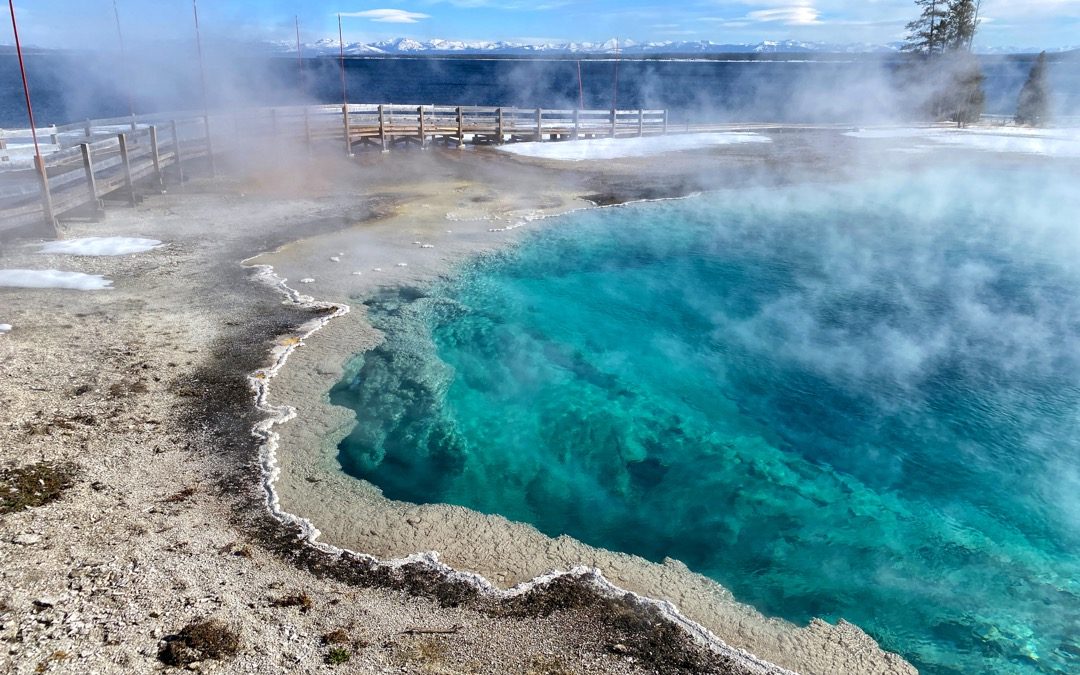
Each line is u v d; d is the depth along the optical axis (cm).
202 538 530
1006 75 10156
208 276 1102
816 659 460
